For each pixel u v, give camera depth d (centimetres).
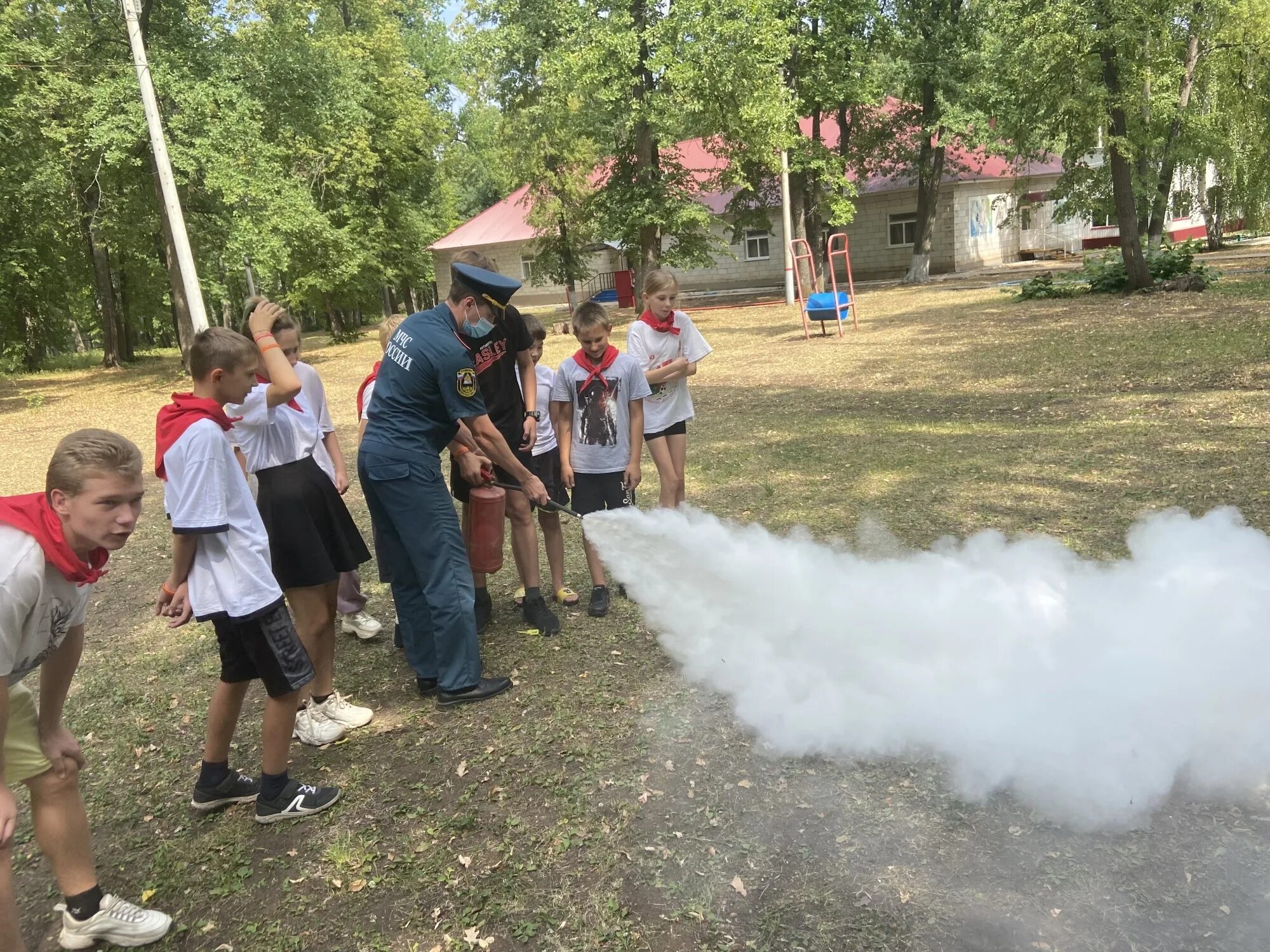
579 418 444
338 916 247
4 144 1856
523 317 431
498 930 236
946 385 1057
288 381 322
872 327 1752
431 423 348
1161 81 1616
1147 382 915
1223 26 1975
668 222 2400
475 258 365
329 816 295
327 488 355
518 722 346
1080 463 640
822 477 681
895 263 3212
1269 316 1200
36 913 263
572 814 282
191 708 394
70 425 1535
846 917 227
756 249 3509
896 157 2838
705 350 482
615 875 252
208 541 269
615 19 2109
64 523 208
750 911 233
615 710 347
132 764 347
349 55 2869
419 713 365
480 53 2630
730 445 846
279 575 336
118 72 1775
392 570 375
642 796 289
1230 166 2370
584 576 518
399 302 4294
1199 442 656
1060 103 1627
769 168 2416
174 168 1805
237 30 1973
